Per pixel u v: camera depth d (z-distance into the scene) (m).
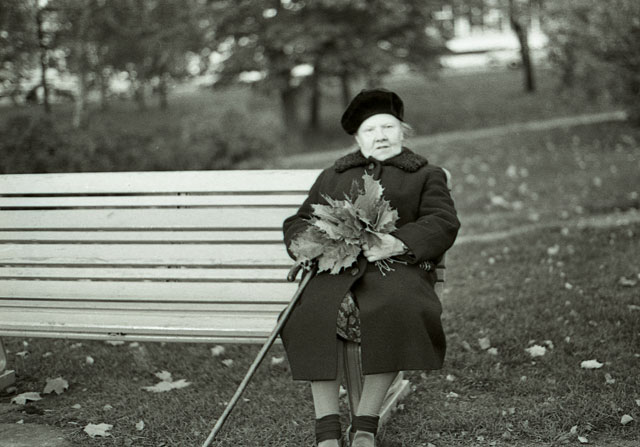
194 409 3.63
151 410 3.62
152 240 3.79
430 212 3.35
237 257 3.73
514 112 20.52
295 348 3.10
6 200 3.89
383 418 3.42
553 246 6.37
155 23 17.38
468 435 3.31
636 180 9.01
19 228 3.89
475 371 3.97
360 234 3.17
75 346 4.53
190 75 19.86
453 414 3.48
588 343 4.18
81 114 15.52
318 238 3.21
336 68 18.66
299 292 3.20
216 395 3.79
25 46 13.20
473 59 31.31
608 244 6.23
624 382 3.68
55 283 3.86
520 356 4.09
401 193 3.41
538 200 8.84
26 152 11.79
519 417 3.40
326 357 3.04
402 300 3.06
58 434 3.40
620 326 4.38
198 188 3.77
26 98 14.37
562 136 14.02
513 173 10.79
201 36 19.00
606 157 11.34
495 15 26.36
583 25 12.50
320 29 18.27
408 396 3.73
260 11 18.84
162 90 20.62
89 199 3.83
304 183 3.70
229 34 19.25
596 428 3.29
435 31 20.91
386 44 20.12
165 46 17.62
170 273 3.76
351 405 3.27
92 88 17.66
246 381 3.03
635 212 7.62
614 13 11.95
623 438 3.21
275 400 3.73
